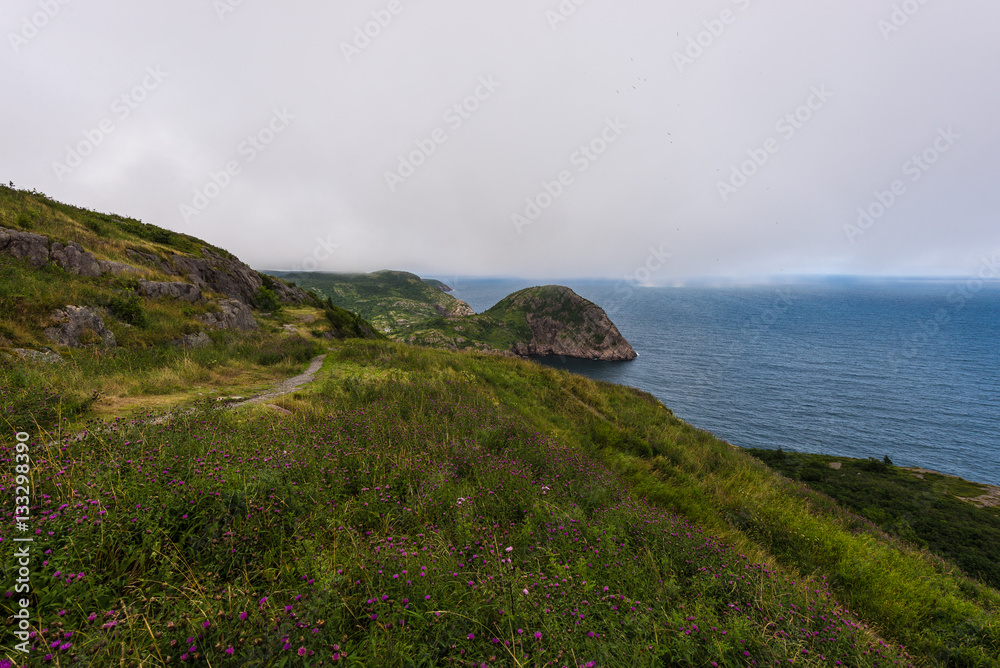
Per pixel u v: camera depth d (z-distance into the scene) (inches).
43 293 446.6
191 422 222.2
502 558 132.6
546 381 684.1
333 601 96.3
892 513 769.6
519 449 273.1
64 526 103.0
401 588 106.6
